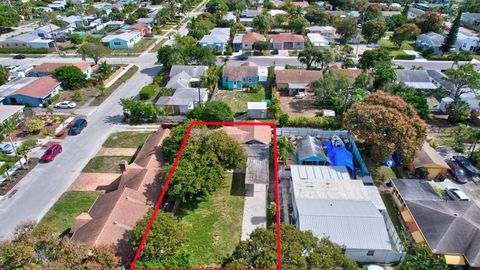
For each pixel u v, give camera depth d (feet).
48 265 79.61
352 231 109.29
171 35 391.65
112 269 86.53
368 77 214.28
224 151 137.39
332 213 114.62
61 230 120.67
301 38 337.93
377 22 353.10
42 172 153.07
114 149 171.32
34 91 219.00
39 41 330.54
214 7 474.08
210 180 127.34
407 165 152.05
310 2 552.00
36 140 178.29
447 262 100.63
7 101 217.36
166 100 209.67
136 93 239.09
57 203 134.41
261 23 372.17
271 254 84.33
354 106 154.61
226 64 277.03
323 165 152.97
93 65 288.10
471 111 197.06
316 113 208.44
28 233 87.20
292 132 180.75
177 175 122.52
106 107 218.18
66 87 244.63
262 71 261.65
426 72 246.06
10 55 320.50
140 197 123.13
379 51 261.24
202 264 108.99
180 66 258.98
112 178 149.18
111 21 437.17
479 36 341.62
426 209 116.37
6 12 396.57
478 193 139.44
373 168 155.33
